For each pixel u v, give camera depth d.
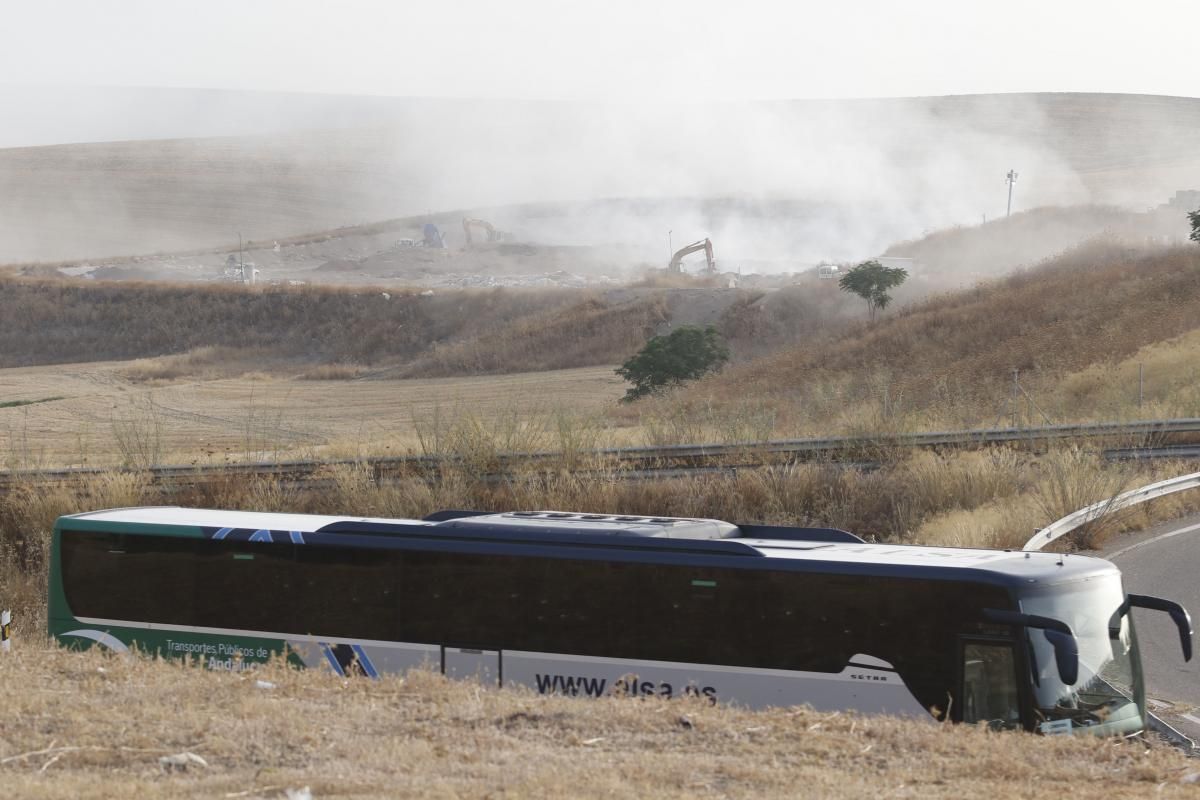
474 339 171.25
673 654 21.14
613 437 53.06
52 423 112.69
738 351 156.50
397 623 23.16
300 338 183.25
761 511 41.88
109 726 14.33
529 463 44.62
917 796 12.88
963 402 72.56
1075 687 19.00
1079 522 35.56
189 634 24.67
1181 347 80.62
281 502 44.09
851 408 56.44
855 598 20.17
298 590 23.95
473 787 12.34
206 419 116.31
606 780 12.71
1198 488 42.28
